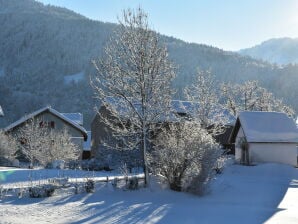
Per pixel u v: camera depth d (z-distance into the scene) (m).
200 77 46.75
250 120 43.06
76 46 175.88
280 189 24.78
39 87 142.00
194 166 21.31
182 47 174.75
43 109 52.62
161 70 22.02
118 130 22.77
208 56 170.38
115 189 20.72
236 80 146.62
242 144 42.84
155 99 21.92
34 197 18.41
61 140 41.91
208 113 40.47
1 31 183.50
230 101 65.00
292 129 42.56
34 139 41.75
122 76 22.02
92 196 19.02
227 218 14.70
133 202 17.94
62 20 197.88
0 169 31.17
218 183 24.95
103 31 190.38
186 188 21.36
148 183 21.61
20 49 172.88
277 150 41.34
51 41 177.12
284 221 14.32
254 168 36.69
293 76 137.12
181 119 24.67
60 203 17.17
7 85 136.88
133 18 22.38
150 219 14.24
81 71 155.12
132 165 34.72
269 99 68.75
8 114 112.44
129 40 22.08
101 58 22.86
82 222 13.48
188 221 13.99
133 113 22.33
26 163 45.56
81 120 65.56
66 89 135.38
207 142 21.66
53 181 20.86
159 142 23.16
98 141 45.56
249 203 19.45
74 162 37.03
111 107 22.53
